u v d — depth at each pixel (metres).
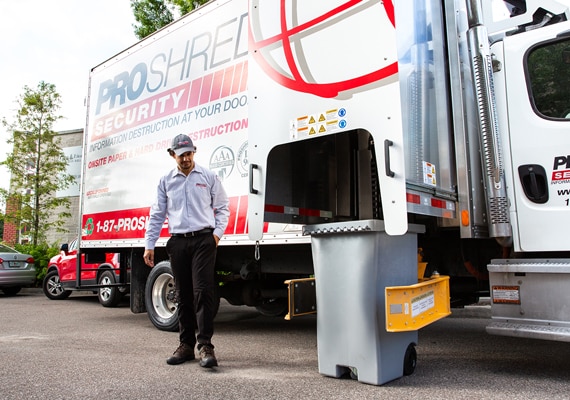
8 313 8.03
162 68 6.31
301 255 5.22
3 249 12.35
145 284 6.57
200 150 5.62
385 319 3.33
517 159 3.79
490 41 4.16
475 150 3.89
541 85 3.77
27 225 15.42
